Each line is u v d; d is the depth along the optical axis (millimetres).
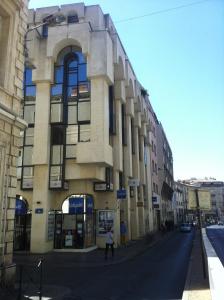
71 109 25125
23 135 24922
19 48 13258
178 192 97500
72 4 27719
